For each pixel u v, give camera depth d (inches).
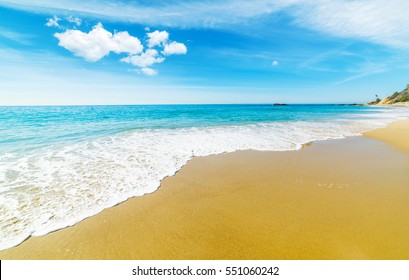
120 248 131.9
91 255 127.2
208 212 170.7
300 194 201.3
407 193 201.5
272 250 130.1
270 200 190.1
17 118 935.0
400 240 135.6
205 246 133.6
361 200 188.9
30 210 167.3
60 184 214.1
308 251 128.9
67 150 340.8
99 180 225.3
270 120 904.3
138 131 540.7
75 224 152.4
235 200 190.1
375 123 794.8
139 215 165.2
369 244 133.0
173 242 136.9
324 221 157.2
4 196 187.9
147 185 216.5
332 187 216.8
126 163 279.9
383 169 270.2
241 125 698.8
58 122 761.6
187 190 208.5
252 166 279.3
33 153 322.0
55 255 126.5
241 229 149.2
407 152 357.4
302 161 301.6
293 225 153.0
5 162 277.6
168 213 168.6
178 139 434.9
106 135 477.1
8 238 137.0
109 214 165.6
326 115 1299.2
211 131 550.3
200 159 305.6
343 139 469.1
